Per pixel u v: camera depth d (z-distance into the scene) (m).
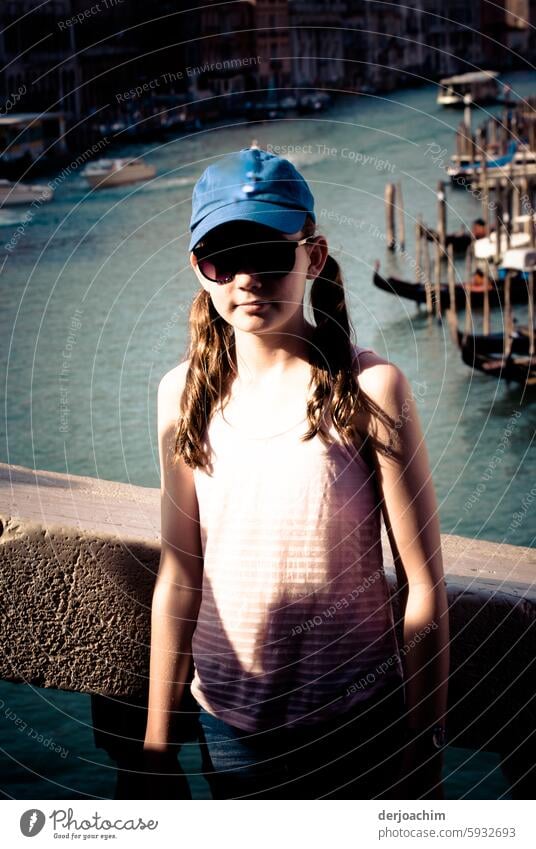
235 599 1.88
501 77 77.69
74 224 33.38
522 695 2.14
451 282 20.25
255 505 1.85
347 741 1.86
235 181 1.80
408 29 78.62
